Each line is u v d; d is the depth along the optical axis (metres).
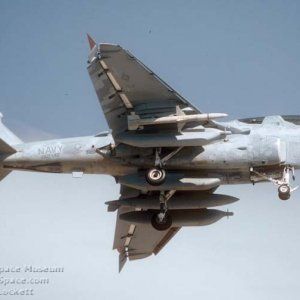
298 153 58.84
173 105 56.47
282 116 61.12
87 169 62.41
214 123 57.94
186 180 58.59
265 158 57.62
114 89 55.97
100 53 53.00
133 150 59.38
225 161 58.00
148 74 54.34
